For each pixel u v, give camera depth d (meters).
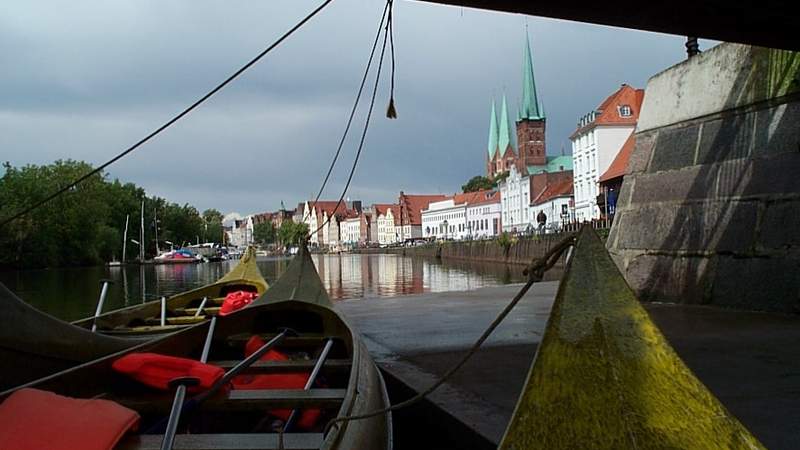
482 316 10.98
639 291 12.66
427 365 6.76
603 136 65.69
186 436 3.46
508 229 107.12
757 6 7.03
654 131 13.49
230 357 6.57
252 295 11.62
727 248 10.77
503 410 4.90
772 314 9.46
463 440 4.57
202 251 110.06
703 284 11.12
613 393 2.81
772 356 6.41
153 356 4.24
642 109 14.09
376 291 36.41
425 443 5.42
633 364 2.89
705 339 7.46
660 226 12.53
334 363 5.40
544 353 2.96
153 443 3.28
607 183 60.69
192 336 5.96
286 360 5.47
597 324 3.01
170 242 117.81
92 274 59.97
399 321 10.62
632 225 13.38
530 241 61.66
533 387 2.88
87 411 3.28
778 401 4.73
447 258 93.25
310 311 7.09
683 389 2.84
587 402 2.80
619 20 7.40
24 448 2.93
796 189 9.74
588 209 69.19
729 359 6.29
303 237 9.66
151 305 10.41
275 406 4.09
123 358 4.23
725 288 10.63
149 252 107.38
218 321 6.32
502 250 69.88
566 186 84.62
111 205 94.06
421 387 5.68
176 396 3.64
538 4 6.89
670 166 12.72
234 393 4.20
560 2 6.87
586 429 2.73
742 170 10.87
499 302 13.45
